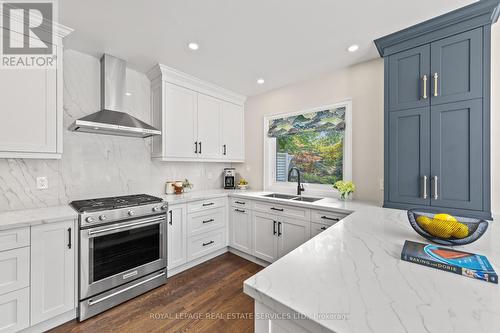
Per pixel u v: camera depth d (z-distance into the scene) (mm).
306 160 2996
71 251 1648
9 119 1561
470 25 1514
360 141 2412
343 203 2209
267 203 2561
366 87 2359
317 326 523
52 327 1592
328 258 890
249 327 1608
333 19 1646
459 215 1558
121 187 2477
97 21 1685
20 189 1848
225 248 3047
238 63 2389
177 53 2184
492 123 1647
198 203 2633
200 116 2912
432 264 808
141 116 2646
